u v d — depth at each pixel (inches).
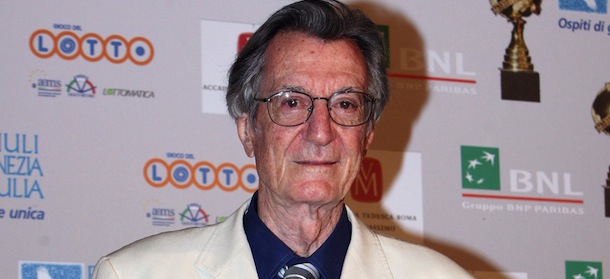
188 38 188.7
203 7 190.9
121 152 181.2
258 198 127.3
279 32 127.0
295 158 120.8
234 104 131.3
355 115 122.7
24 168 176.2
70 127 179.6
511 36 207.3
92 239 177.2
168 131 184.2
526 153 202.1
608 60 211.5
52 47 181.8
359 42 127.8
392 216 193.3
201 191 183.8
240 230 125.7
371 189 193.3
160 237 126.1
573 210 202.2
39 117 178.7
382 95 131.0
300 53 124.0
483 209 197.9
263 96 125.3
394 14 201.5
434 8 204.1
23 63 179.8
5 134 176.6
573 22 211.5
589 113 207.8
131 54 185.2
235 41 191.3
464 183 198.1
